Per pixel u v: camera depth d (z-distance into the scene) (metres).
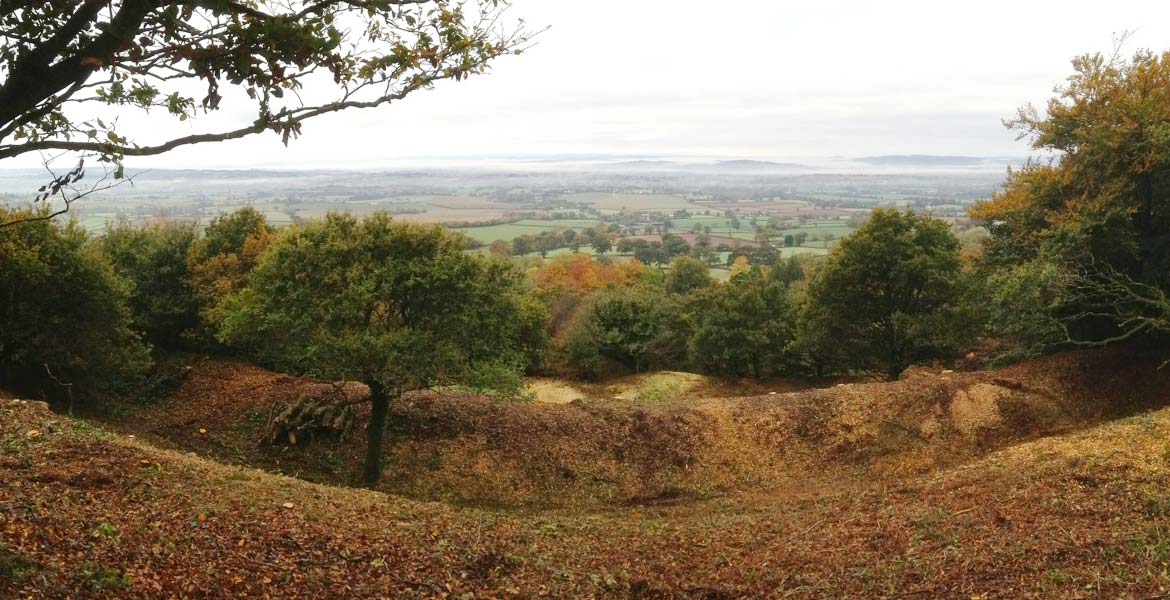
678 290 59.69
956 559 8.65
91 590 5.86
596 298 41.75
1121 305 22.53
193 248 28.92
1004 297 22.62
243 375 25.17
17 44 3.42
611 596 8.59
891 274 26.11
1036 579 7.52
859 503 13.28
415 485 17.86
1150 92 21.27
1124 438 13.19
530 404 21.97
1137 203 21.11
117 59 3.65
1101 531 8.69
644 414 20.56
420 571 8.29
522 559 9.32
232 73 3.87
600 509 17.08
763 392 34.62
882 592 8.03
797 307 37.03
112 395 22.97
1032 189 24.75
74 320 20.73
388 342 15.98
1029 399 20.08
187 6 3.63
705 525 13.25
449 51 4.63
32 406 12.26
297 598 6.92
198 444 20.03
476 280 17.31
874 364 29.97
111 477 9.18
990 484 12.17
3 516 6.86
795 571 9.35
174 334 28.39
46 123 3.71
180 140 3.76
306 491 11.14
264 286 17.08
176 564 6.99
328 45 3.88
